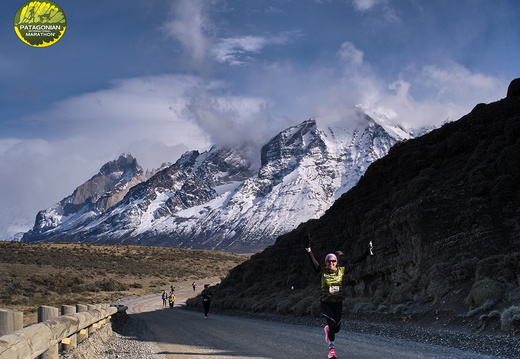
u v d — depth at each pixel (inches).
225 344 559.8
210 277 4982.8
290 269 1716.3
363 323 810.2
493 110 1278.3
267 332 718.5
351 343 539.2
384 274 1050.7
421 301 804.0
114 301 2947.8
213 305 1883.6
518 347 456.1
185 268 5246.1
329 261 361.7
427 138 1465.3
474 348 479.5
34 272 3597.4
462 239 864.9
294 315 1116.5
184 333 755.4
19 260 3959.2
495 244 810.8
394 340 577.6
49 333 283.4
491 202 904.3
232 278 2222.0
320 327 832.3
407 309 807.7
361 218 1448.1
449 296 754.2
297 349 485.1
